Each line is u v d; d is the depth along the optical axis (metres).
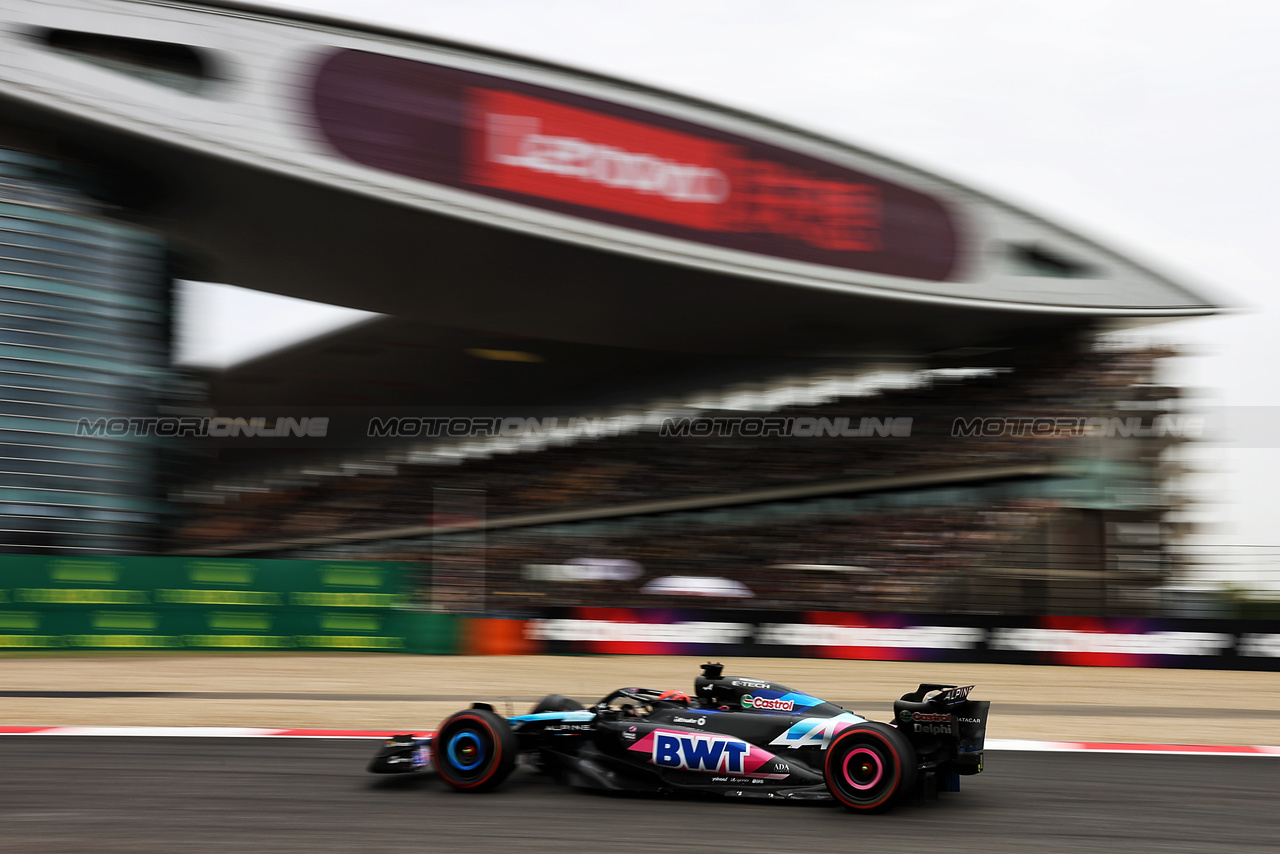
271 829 5.56
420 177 22.97
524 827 5.60
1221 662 16.25
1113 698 12.84
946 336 29.66
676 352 32.97
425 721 10.09
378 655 16.23
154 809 6.09
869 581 22.53
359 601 16.47
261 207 23.41
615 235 24.56
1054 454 24.27
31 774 7.23
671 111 25.39
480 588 22.23
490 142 23.69
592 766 6.61
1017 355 29.31
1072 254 27.88
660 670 14.98
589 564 22.80
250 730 9.36
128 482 19.66
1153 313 27.91
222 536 23.38
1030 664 16.47
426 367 34.06
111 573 15.62
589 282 26.69
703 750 6.34
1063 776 7.57
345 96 22.53
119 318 20.22
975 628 16.70
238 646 15.93
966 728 6.28
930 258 27.00
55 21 20.27
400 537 25.06
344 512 26.12
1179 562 22.56
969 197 27.53
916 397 28.31
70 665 14.11
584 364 33.81
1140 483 23.59
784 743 6.39
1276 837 5.75
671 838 5.37
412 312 29.48
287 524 25.20
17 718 9.99
